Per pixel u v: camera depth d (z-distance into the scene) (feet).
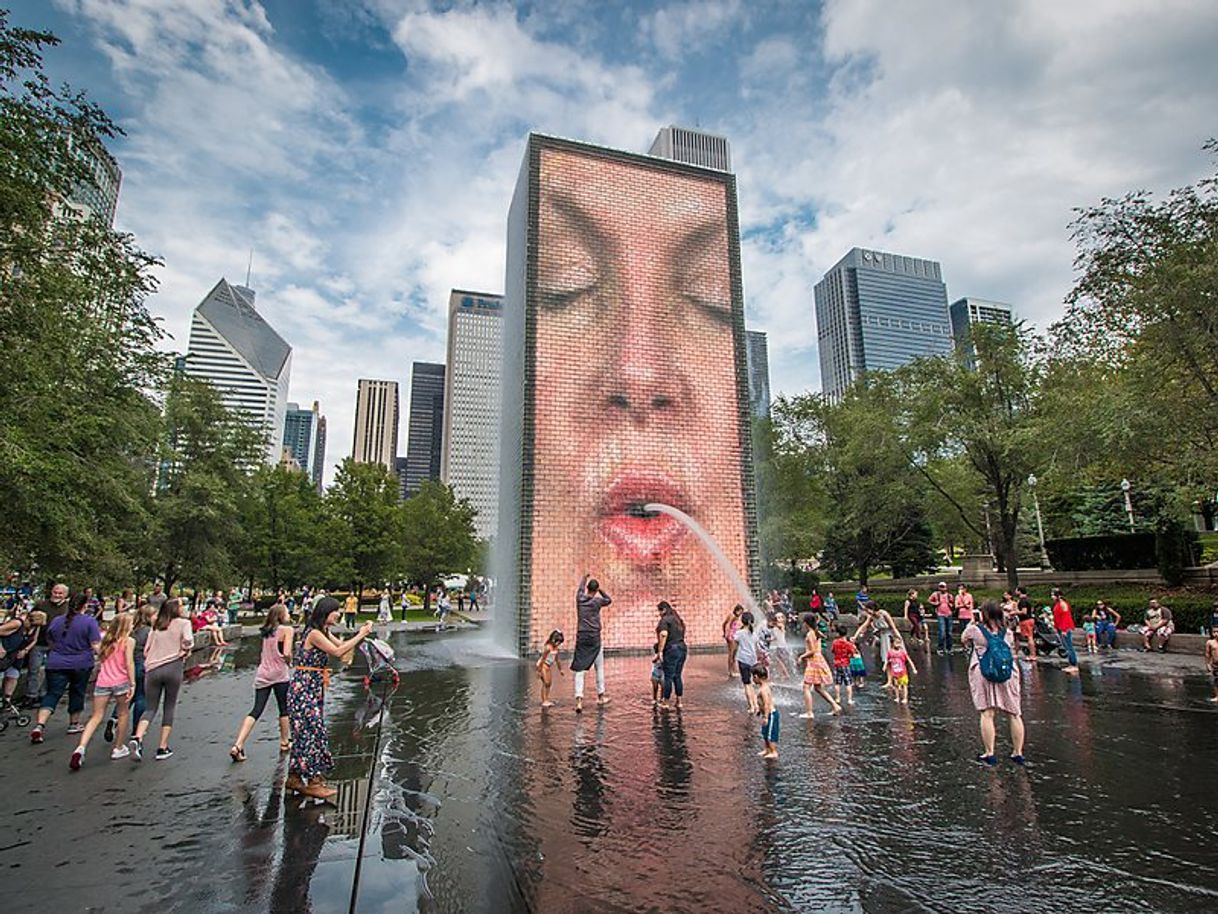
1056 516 115.96
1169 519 64.85
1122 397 53.57
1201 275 48.47
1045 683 40.65
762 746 25.30
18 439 38.22
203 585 93.76
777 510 111.75
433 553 141.49
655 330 62.18
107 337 50.65
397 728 28.63
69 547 48.47
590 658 32.65
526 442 56.70
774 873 14.44
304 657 20.45
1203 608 53.36
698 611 57.98
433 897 13.35
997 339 75.20
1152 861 14.90
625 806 18.71
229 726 29.78
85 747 22.93
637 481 58.80
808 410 115.96
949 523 99.96
